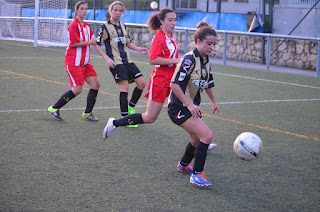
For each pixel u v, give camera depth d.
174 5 31.73
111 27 11.40
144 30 35.22
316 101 15.66
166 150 9.14
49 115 11.85
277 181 7.54
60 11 36.28
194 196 6.73
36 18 33.94
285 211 6.30
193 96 7.23
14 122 10.87
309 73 24.33
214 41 6.84
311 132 11.09
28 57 26.39
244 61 29.50
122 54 11.56
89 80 11.41
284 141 10.17
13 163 7.88
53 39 36.03
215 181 7.44
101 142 9.55
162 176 7.58
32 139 9.49
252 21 28.20
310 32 26.05
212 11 29.94
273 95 16.69
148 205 6.31
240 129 11.17
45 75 19.30
